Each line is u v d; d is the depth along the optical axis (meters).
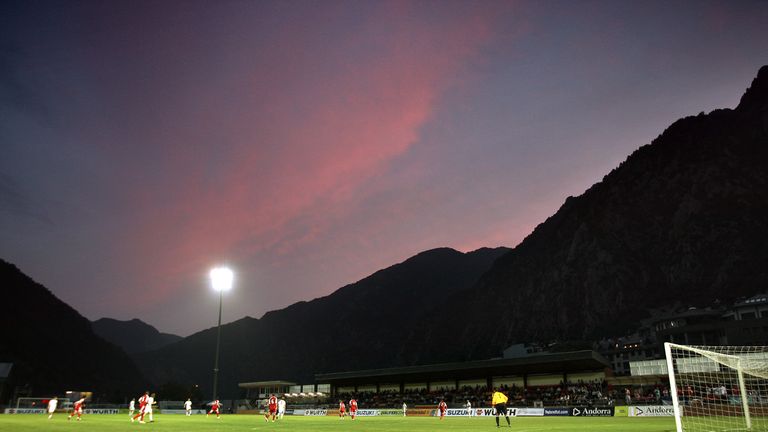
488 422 41.00
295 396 93.19
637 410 48.34
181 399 159.12
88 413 81.31
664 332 152.25
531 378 73.12
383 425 36.47
